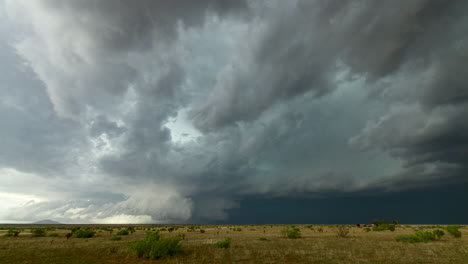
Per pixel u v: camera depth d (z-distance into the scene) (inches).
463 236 1562.5
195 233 2337.6
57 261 717.3
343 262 668.1
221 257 771.4
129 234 2199.8
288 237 1589.6
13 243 1194.0
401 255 771.4
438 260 688.4
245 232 2452.0
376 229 2502.5
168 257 786.8
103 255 836.0
